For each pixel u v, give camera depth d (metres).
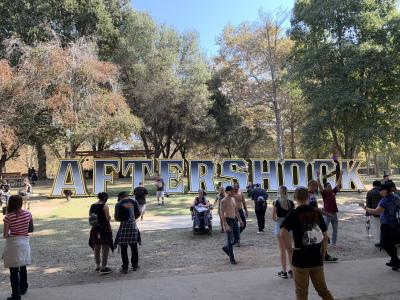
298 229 5.22
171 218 17.20
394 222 8.15
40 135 33.06
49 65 27.98
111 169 25.98
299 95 35.78
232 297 6.65
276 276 7.91
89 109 28.62
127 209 8.90
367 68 27.05
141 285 7.50
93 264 9.82
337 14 28.25
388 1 28.86
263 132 47.84
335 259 9.02
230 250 9.39
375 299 6.45
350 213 17.77
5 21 36.25
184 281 7.70
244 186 26.22
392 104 28.17
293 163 26.98
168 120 43.72
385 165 73.62
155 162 26.38
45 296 7.00
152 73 40.50
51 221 17.03
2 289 8.01
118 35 40.38
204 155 52.91
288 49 36.91
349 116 28.64
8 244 6.74
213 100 44.91
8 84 27.84
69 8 37.41
